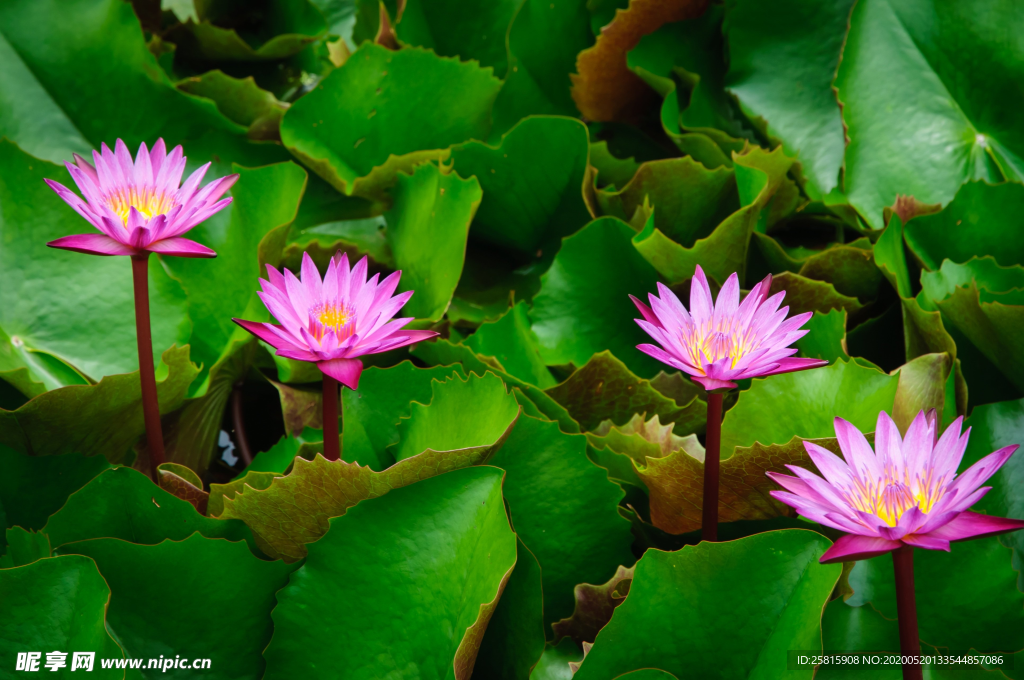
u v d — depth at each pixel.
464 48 2.87
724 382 2.30
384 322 2.34
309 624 2.35
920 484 2.25
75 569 2.32
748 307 2.34
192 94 2.78
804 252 2.65
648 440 2.49
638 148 2.84
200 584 2.36
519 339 2.56
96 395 2.41
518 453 2.43
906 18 2.68
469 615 2.33
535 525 2.43
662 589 2.34
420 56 2.70
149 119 2.71
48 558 2.32
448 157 2.66
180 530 2.39
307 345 2.32
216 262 2.59
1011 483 2.44
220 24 3.31
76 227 2.54
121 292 2.53
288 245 2.65
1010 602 2.37
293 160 2.75
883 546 2.22
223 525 2.39
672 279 2.60
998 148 2.65
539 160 2.65
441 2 2.81
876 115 2.67
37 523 2.43
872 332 2.60
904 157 2.66
